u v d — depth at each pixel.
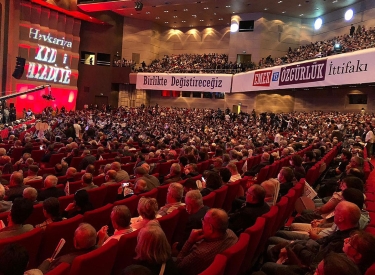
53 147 11.47
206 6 31.75
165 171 9.21
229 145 14.06
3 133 19.03
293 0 28.58
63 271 2.39
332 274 1.91
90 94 36.09
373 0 25.69
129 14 35.97
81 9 32.56
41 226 4.04
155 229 2.73
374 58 17.06
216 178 5.74
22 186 5.73
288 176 6.11
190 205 4.16
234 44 34.72
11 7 26.58
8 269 2.17
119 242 3.23
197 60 36.38
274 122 24.56
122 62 37.06
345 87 24.47
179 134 19.41
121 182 6.59
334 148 12.23
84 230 3.12
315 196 5.86
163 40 40.56
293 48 34.44
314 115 24.16
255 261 4.03
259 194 4.35
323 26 32.53
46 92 30.38
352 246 2.55
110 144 13.15
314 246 3.63
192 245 3.39
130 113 31.64
